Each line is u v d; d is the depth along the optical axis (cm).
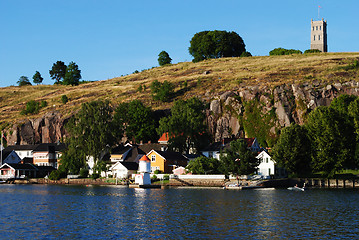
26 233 5600
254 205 8088
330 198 9262
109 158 16900
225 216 6806
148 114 19050
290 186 12912
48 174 17950
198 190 11756
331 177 13050
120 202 8794
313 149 12962
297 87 18712
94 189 12525
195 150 17500
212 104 19312
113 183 14725
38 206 8206
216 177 13325
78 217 6819
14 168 17112
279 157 12988
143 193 10819
